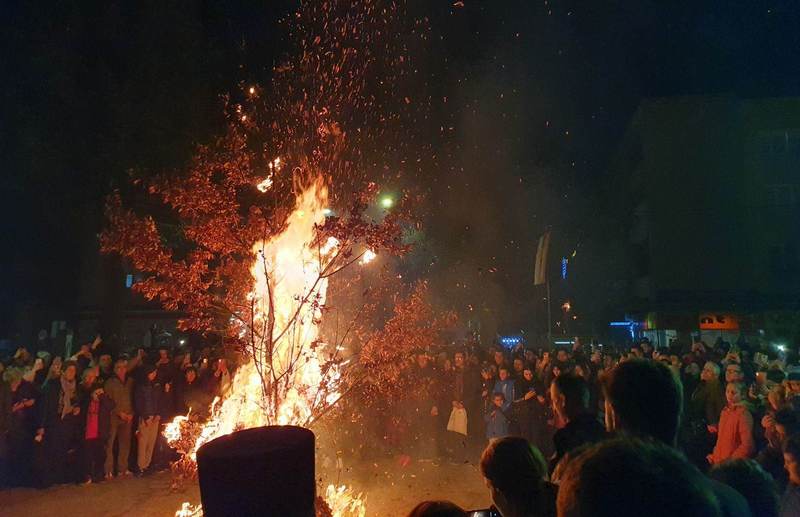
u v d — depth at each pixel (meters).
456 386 11.23
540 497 2.12
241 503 1.67
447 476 9.59
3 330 22.17
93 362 10.38
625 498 0.93
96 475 9.62
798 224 27.69
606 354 13.86
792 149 28.20
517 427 10.41
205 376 10.68
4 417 9.34
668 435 1.99
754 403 7.77
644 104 29.16
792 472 3.29
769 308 26.14
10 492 9.02
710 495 0.98
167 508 8.16
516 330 34.34
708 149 28.48
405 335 5.73
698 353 12.15
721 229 28.02
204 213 5.60
